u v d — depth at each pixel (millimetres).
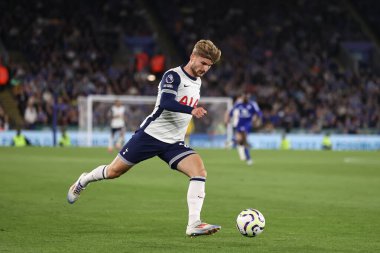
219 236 24703
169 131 23625
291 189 42781
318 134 109312
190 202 23062
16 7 125562
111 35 133625
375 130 113062
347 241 23969
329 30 141750
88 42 124000
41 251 21406
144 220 28453
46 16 127562
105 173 24891
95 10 135625
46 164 60625
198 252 21469
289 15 143750
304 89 121938
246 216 23719
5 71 99688
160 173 53406
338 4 148000
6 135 99125
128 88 117625
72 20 127938
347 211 32344
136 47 136125
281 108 116312
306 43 136125
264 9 144250
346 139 107812
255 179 49844
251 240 23922
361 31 144000
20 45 120750
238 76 125062
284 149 102938
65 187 41250
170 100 22594
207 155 82250
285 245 23016
